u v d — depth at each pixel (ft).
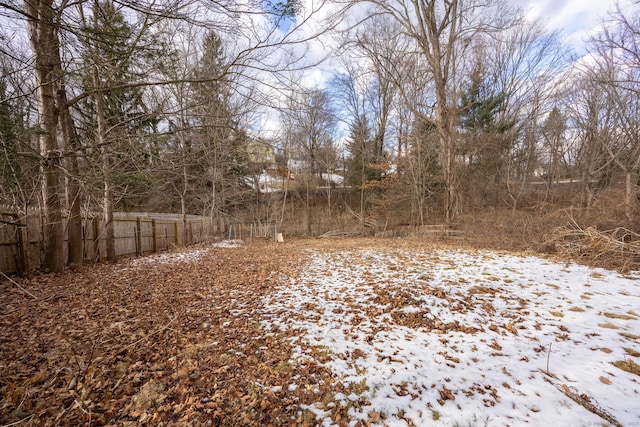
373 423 7.92
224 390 9.30
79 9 14.23
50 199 23.09
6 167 19.74
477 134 54.49
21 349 11.66
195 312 15.98
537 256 27.94
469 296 17.21
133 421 8.04
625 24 31.09
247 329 13.78
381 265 26.32
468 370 10.09
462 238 41.88
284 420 8.09
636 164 34.60
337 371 10.29
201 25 12.98
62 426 7.74
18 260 22.29
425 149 57.98
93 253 29.17
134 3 11.48
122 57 14.25
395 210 67.21
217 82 17.06
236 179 63.00
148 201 54.13
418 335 12.87
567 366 10.11
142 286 20.86
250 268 27.30
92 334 13.07
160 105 18.39
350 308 16.20
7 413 8.15
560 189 65.87
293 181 88.58
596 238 25.09
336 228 67.15
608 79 37.09
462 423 7.76
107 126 26.25
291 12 12.92
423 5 46.85
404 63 55.77
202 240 53.72
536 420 7.74
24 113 17.66
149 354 11.55
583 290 17.58
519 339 12.17
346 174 86.69
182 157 20.62
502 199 61.57
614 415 7.82
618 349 11.02
